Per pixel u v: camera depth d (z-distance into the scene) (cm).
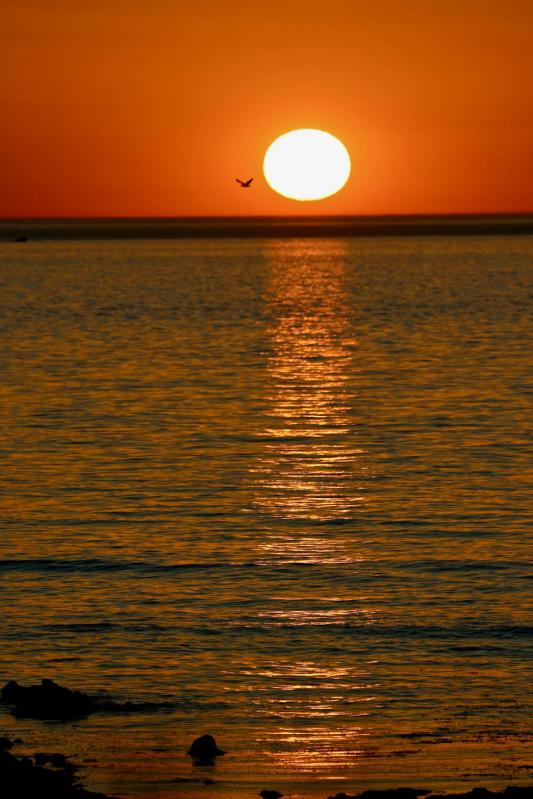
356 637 5041
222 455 8969
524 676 4603
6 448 9219
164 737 4047
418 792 3506
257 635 5078
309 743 3991
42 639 5031
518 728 4109
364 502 7431
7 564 6128
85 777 3684
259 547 6431
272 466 8562
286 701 4391
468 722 4178
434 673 4650
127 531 6769
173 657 4828
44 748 3941
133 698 4416
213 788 3600
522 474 8144
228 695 4444
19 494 7688
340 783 3634
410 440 9488
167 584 5784
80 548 6412
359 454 8975
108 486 7912
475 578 5838
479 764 3781
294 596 5588
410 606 5434
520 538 6538
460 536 6600
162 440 9588
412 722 4184
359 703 4356
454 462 8600
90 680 4594
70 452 9081
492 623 5194
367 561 6144
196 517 7094
